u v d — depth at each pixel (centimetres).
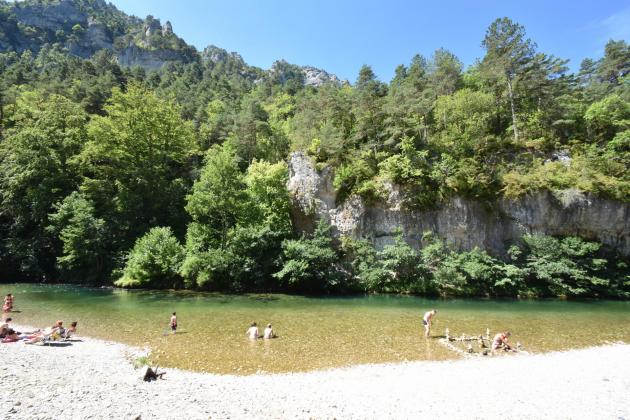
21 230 4250
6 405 928
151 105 4803
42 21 18075
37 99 5944
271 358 1588
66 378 1216
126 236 4219
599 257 3719
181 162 5194
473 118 4600
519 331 2130
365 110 4619
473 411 1067
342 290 3700
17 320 2206
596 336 2036
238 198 4038
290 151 4853
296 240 3941
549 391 1245
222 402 1083
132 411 956
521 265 3634
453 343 1866
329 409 1061
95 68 8944
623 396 1204
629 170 3856
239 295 3428
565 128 4641
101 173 4531
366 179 4091
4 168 4350
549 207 3784
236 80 12219
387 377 1381
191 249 3753
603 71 6216
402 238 3881
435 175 3912
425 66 6900
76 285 3812
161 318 2338
